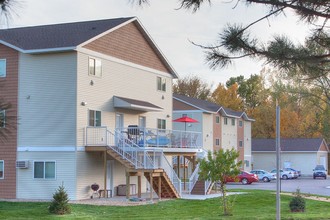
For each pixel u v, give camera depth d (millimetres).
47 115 28281
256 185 49062
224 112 59969
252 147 74188
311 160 71750
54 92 28172
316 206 25375
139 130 29125
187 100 56812
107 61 30547
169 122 37656
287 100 79688
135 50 33562
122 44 32125
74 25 32531
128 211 22391
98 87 29609
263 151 73375
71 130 27781
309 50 8500
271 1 8195
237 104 88562
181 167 39031
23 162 28359
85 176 28344
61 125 27984
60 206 21000
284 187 45125
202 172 21766
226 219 18750
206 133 56281
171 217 19969
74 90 27750
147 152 28719
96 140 28531
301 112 82062
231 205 21812
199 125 55531
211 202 26219
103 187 29859
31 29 32719
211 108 58688
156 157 29578
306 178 66625
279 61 8484
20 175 28672
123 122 32094
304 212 22031
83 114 28266
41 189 28203
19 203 25391
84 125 28359
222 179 21453
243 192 33250
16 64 28812
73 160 27656
